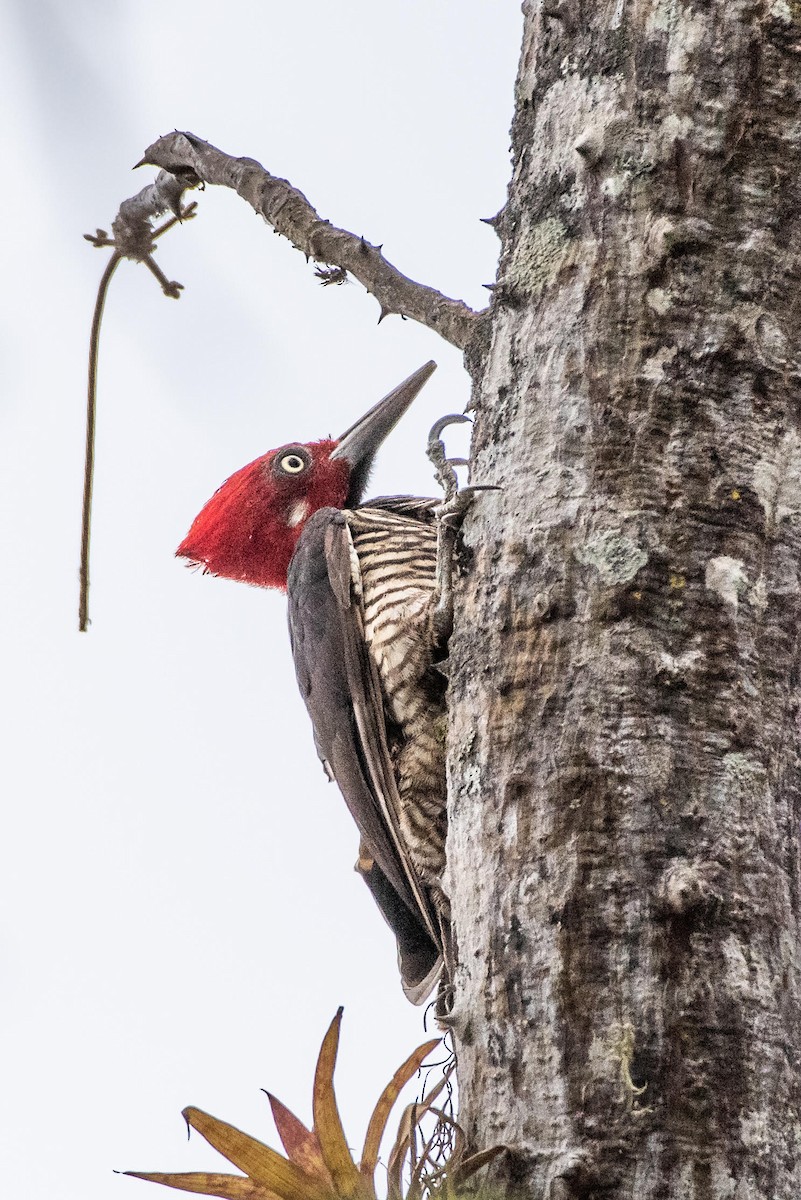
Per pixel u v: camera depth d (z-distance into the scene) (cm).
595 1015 518
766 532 591
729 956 519
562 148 663
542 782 565
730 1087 501
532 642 591
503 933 551
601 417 612
